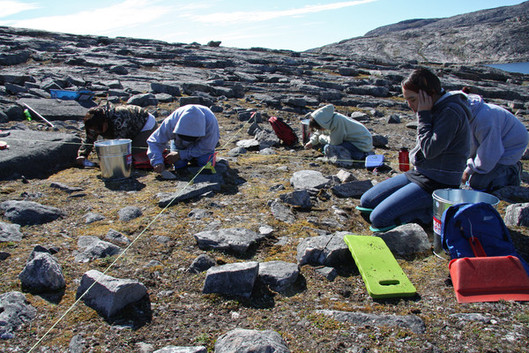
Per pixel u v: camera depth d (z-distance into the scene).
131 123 5.62
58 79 11.12
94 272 2.82
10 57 13.78
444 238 3.24
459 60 182.50
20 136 6.04
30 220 3.88
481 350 2.30
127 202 4.51
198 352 2.21
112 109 5.53
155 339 2.44
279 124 7.32
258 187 5.12
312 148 7.39
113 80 12.28
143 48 20.75
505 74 24.83
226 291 2.90
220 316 2.67
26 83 10.30
